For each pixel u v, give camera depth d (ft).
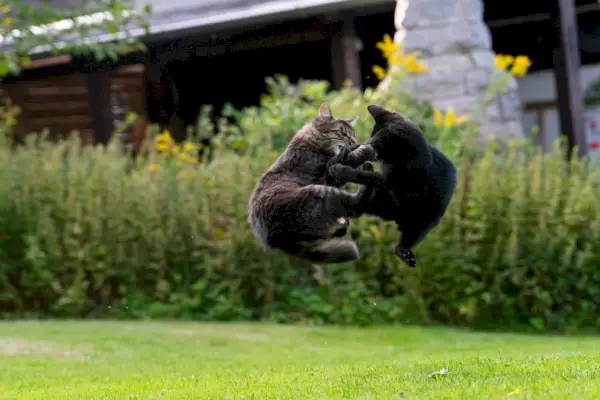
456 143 53.21
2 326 45.73
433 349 40.24
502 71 62.13
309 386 26.14
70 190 53.06
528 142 55.42
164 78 81.05
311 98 59.26
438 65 61.46
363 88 70.38
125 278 51.96
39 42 62.95
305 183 27.27
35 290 52.44
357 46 72.33
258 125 56.13
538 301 48.49
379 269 50.19
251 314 50.55
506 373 26.66
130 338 42.22
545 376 25.34
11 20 63.77
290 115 55.83
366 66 77.10
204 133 60.49
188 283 51.62
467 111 60.54
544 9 74.33
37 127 83.41
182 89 81.56
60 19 62.95
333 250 26.17
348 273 49.98
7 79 79.41
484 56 61.72
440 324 49.47
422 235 27.25
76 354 38.50
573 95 64.75
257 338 43.34
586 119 78.33
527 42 80.53
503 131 60.18
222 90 81.20
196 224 51.83
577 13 76.89
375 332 45.68
